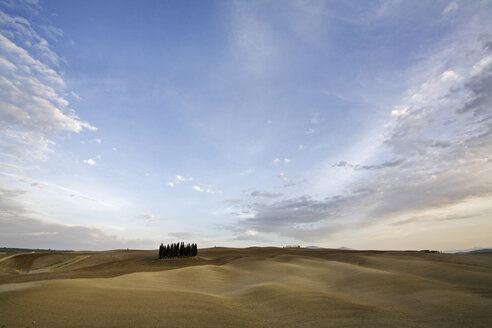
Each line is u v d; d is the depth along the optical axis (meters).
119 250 149.38
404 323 18.31
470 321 18.33
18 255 105.88
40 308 17.33
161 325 16.31
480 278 33.44
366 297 28.72
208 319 18.17
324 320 19.05
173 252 101.25
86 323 15.73
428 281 33.38
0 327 13.98
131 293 24.28
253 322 18.62
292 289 30.27
